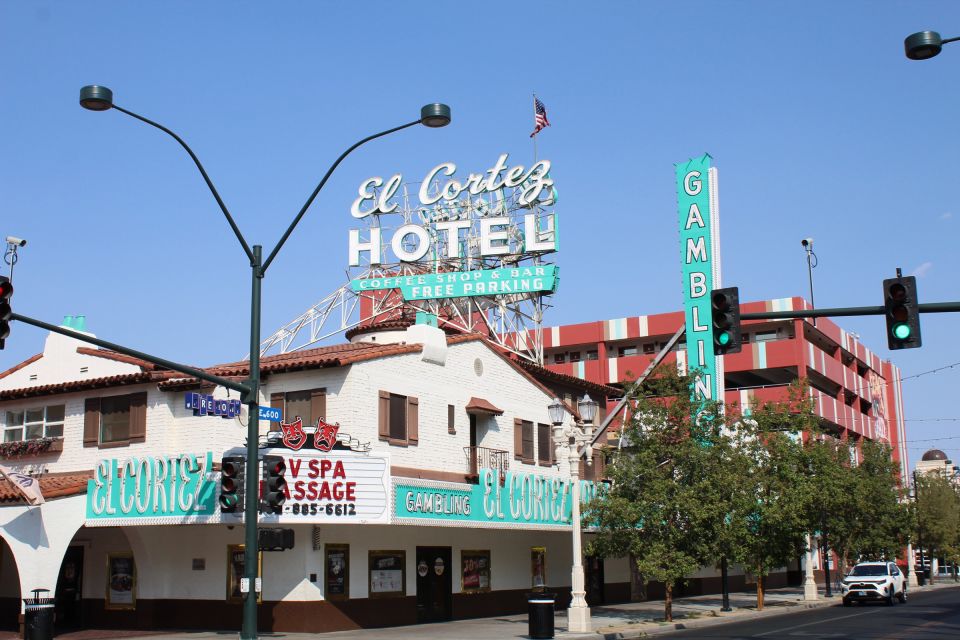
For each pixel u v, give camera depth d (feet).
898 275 57.88
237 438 102.32
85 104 64.34
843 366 261.03
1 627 104.42
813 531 152.05
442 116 67.31
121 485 91.81
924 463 455.63
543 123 184.65
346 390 96.63
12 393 111.86
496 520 104.94
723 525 108.99
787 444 132.87
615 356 259.19
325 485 87.66
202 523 87.66
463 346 113.91
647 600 155.74
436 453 106.32
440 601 109.09
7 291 57.41
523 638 86.89
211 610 96.89
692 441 109.19
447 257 169.17
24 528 88.69
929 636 82.84
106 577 103.76
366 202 177.47
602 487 113.29
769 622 107.45
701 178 162.91
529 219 161.68
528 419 124.47
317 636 88.48
